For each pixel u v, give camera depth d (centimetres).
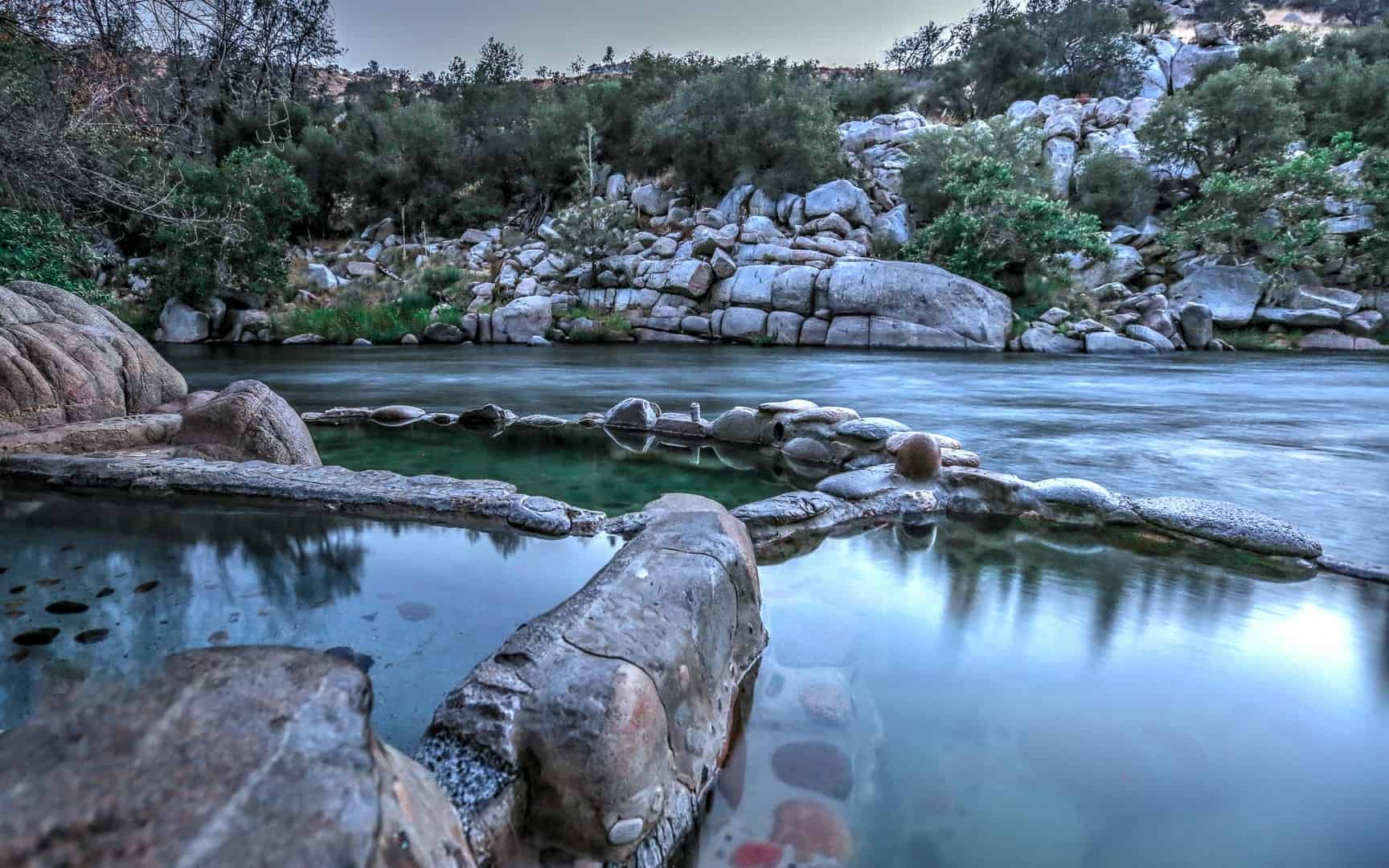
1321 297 2433
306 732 96
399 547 373
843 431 635
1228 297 2516
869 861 157
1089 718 223
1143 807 178
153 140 669
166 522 407
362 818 83
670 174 3744
